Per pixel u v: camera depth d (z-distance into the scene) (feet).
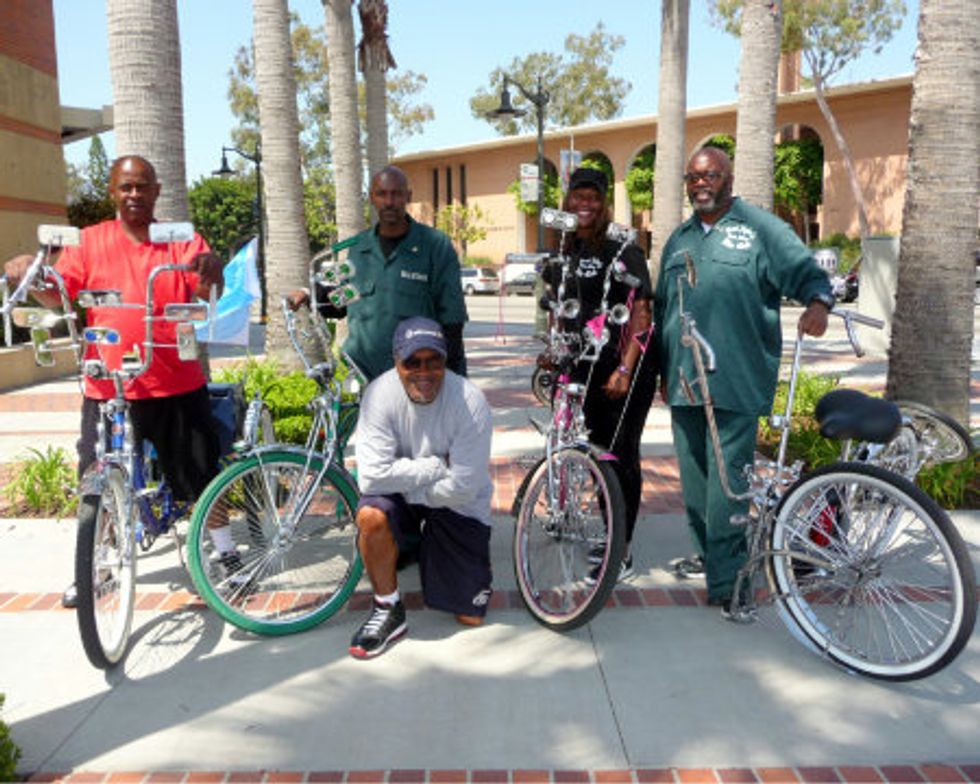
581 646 11.32
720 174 11.71
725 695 10.05
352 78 39.47
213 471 12.94
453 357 13.73
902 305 18.66
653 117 116.67
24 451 23.41
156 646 11.44
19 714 9.75
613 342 13.15
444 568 11.85
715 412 12.06
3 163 40.29
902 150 99.55
